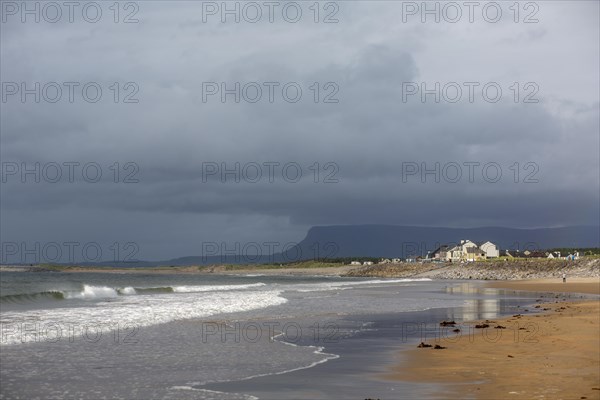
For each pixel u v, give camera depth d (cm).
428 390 1371
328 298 5050
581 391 1334
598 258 11756
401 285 8881
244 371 1614
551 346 2020
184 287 6912
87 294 4991
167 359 1786
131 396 1320
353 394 1341
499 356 1836
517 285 8288
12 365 1627
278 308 3784
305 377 1534
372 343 2184
